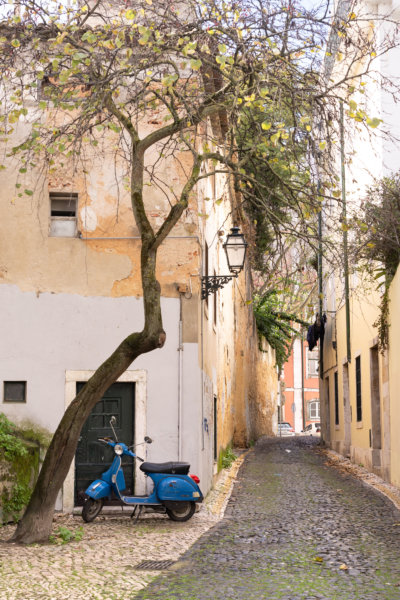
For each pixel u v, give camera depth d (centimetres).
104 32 1055
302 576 758
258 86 1022
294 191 1100
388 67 1684
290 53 1052
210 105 1094
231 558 845
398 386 1454
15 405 1233
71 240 1272
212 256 1655
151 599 662
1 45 1136
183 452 1238
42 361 1245
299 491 1456
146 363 1255
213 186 1716
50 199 1285
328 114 1066
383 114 1675
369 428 1820
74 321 1255
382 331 1580
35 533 940
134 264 1272
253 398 3200
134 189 998
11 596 668
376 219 1445
